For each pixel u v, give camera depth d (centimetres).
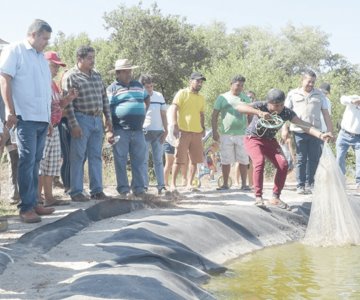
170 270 524
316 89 1043
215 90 3025
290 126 1056
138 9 4316
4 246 557
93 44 4178
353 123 1142
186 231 648
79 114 844
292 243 756
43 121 686
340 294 504
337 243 743
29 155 675
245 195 1005
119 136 903
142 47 4253
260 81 3077
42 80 684
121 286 426
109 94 917
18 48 671
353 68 5769
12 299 416
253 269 600
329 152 784
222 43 5662
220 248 661
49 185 805
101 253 557
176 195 958
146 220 666
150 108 1026
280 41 5922
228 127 1086
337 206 759
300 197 1002
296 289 520
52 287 446
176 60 4262
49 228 627
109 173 1398
